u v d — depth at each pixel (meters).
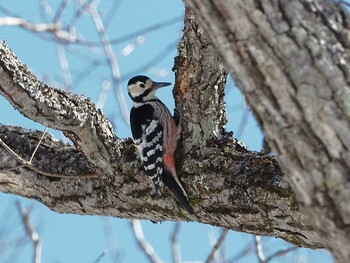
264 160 9.92
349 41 5.66
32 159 11.26
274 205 9.47
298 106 5.54
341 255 5.63
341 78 5.53
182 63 10.77
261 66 5.59
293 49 5.54
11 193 11.68
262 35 5.57
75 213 11.50
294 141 5.60
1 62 9.26
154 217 11.00
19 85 9.45
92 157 10.68
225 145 10.62
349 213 5.48
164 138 11.15
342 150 5.47
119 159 10.73
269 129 5.72
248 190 9.69
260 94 5.66
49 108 9.84
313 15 5.64
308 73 5.52
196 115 10.88
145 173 10.66
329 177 5.52
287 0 5.61
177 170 10.55
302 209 6.16
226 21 5.64
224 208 9.99
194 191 10.26
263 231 9.86
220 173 10.09
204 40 10.32
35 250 13.76
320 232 5.73
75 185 11.10
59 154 11.27
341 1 5.81
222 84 10.83
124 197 10.84
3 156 11.30
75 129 10.26
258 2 5.57
